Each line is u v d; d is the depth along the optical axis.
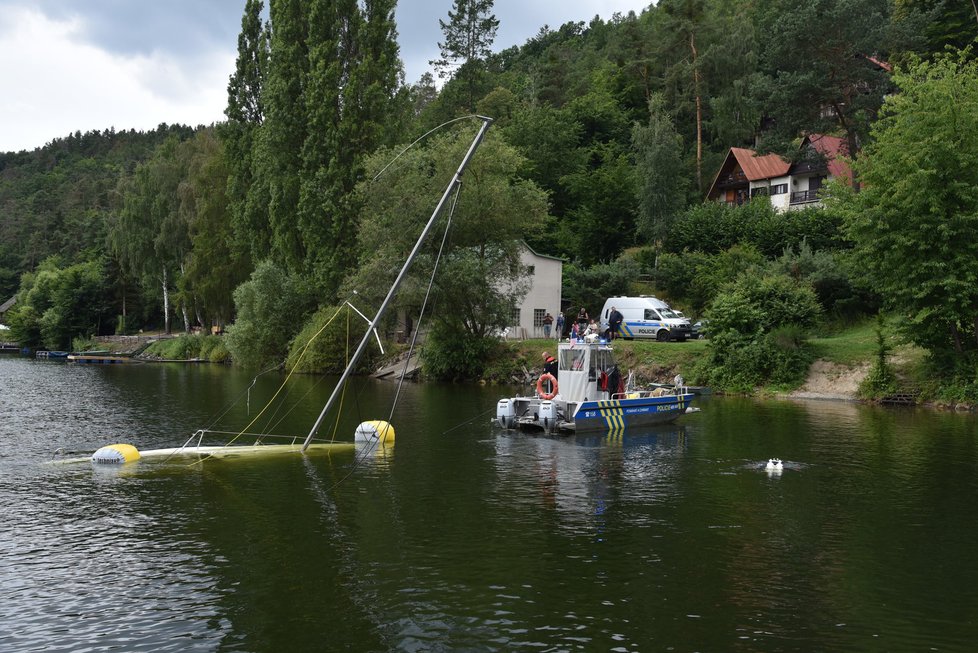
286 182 57.09
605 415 24.09
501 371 43.31
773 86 53.88
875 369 33.12
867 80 52.47
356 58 56.12
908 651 8.20
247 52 69.19
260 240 64.06
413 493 15.38
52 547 11.73
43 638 8.54
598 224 69.75
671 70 83.31
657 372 39.41
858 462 18.84
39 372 54.72
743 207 60.25
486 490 15.72
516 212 43.50
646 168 65.12
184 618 9.05
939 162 29.75
